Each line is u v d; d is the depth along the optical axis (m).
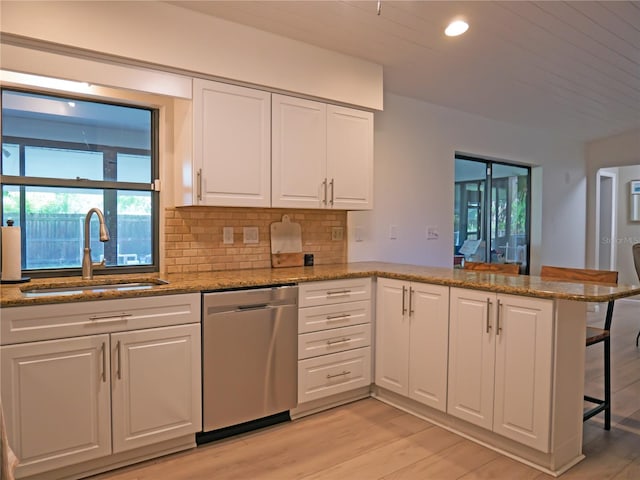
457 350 2.52
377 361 3.04
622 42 2.96
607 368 2.61
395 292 2.90
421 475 2.15
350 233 3.74
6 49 2.09
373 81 3.32
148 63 2.42
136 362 2.18
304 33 2.84
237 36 2.71
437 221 4.34
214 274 2.87
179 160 2.81
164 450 2.33
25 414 1.92
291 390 2.71
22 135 2.52
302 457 2.31
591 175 6.14
